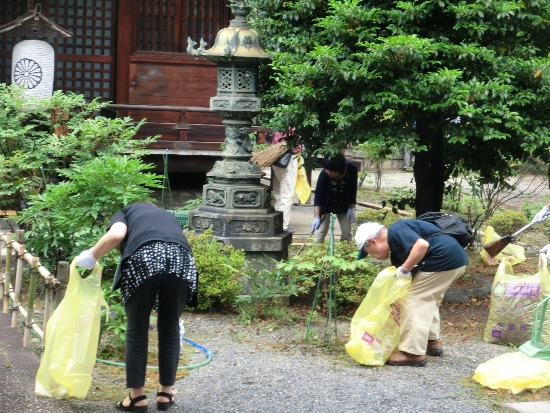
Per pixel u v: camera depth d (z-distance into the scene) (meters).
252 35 7.95
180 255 4.66
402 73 7.16
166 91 12.88
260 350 6.32
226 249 7.65
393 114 7.66
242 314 7.18
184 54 12.91
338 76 7.11
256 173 8.13
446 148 9.30
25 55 10.45
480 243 10.77
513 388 5.29
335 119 7.20
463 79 7.51
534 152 7.95
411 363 5.98
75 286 4.74
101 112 12.78
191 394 5.14
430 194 8.70
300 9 7.79
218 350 6.27
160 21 12.82
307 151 8.00
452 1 7.41
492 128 7.17
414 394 5.24
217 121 12.91
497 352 6.45
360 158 18.84
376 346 5.91
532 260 10.28
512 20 7.37
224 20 13.00
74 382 4.66
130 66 12.73
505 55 7.58
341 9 7.24
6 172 7.91
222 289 7.30
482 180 9.80
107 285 5.92
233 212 7.91
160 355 4.73
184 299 4.75
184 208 10.91
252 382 5.43
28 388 4.85
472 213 12.05
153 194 12.68
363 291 7.38
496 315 6.65
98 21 12.74
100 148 8.09
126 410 4.70
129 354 4.65
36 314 6.82
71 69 12.71
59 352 4.69
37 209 6.87
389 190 17.72
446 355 6.32
